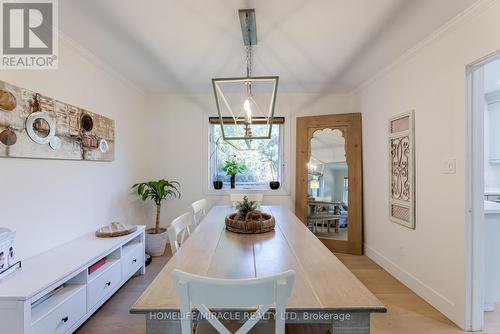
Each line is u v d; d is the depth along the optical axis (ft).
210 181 13.01
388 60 8.62
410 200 7.98
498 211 6.66
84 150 7.93
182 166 12.70
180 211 12.72
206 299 2.70
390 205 9.15
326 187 12.01
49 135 6.51
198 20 6.31
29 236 6.05
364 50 7.88
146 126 12.59
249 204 6.88
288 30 6.73
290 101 12.66
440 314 6.73
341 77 10.32
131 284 8.48
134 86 11.37
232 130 13.19
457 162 6.25
